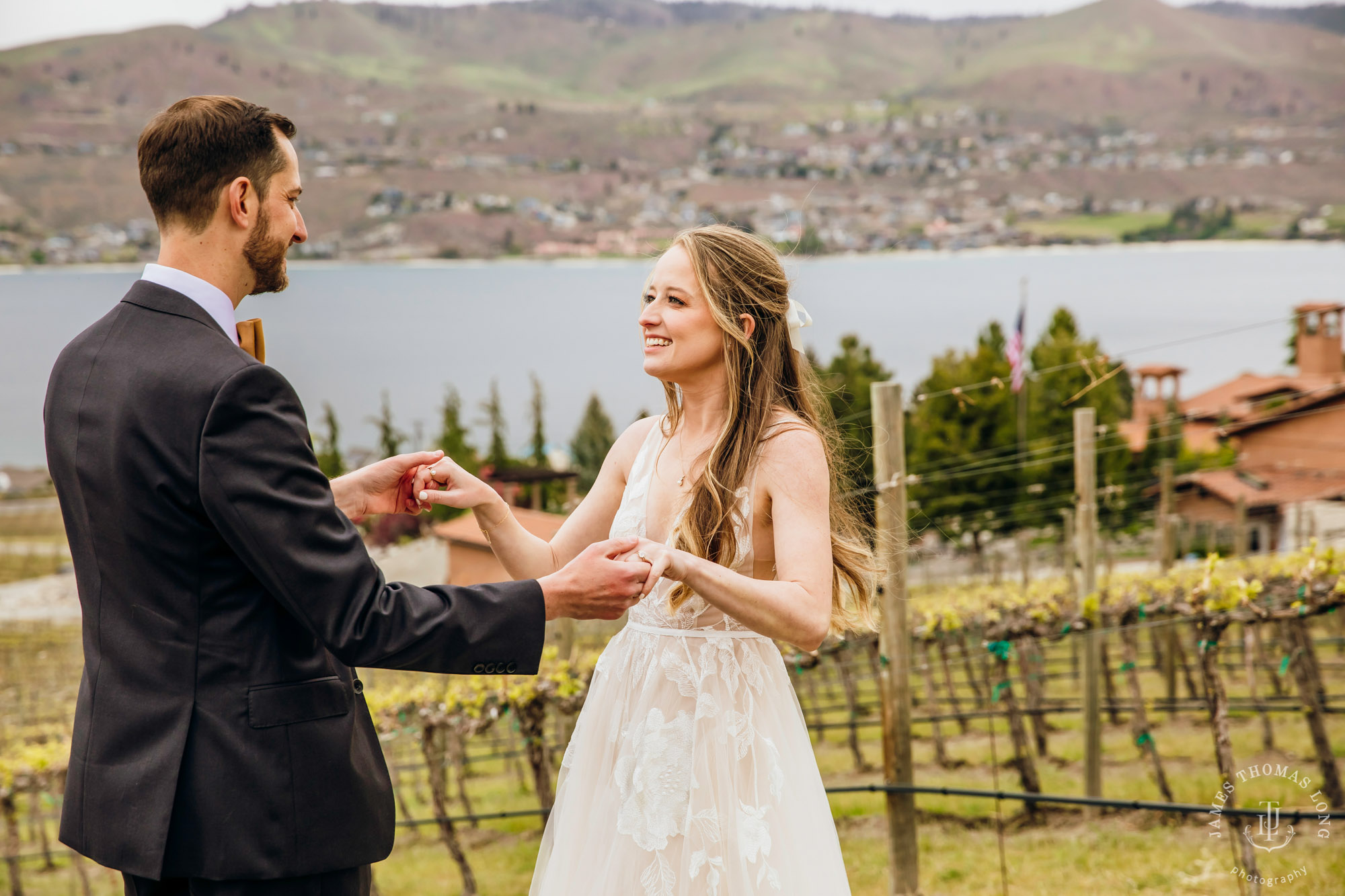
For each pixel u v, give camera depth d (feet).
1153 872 17.80
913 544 16.14
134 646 5.31
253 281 5.83
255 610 5.35
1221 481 97.14
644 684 6.28
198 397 5.10
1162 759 26.86
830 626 6.49
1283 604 17.60
